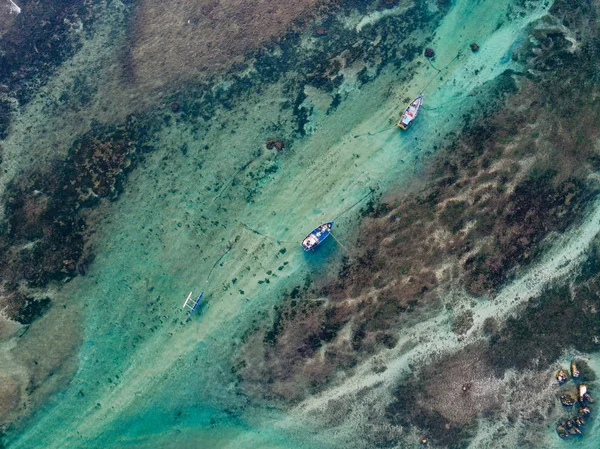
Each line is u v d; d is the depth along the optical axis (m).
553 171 42.91
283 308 43.12
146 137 46.47
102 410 42.69
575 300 41.88
